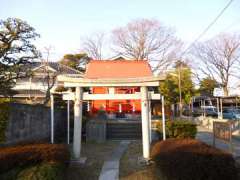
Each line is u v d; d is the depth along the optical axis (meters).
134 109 24.89
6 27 11.34
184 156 6.38
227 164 6.18
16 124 10.45
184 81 31.78
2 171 6.47
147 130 10.28
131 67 26.59
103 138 15.47
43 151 6.98
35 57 12.03
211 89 43.53
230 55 43.94
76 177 8.49
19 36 11.55
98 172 9.02
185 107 37.81
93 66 26.64
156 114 29.89
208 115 34.19
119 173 8.87
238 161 8.61
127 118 21.47
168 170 6.84
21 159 6.69
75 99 10.40
